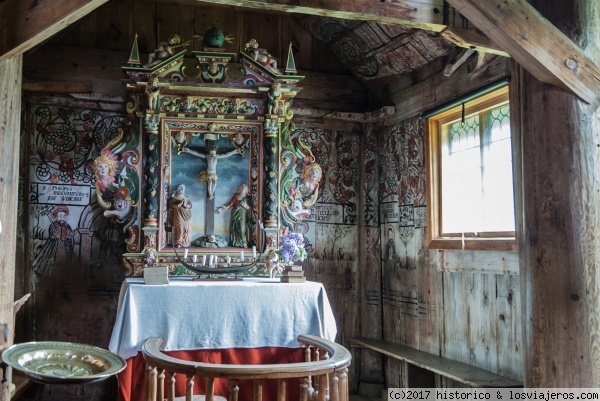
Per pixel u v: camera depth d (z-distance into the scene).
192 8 6.43
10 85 3.62
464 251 5.19
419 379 5.46
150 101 5.46
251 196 5.76
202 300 4.65
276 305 4.79
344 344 6.62
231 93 5.70
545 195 3.54
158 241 5.47
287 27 6.73
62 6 3.23
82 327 5.93
